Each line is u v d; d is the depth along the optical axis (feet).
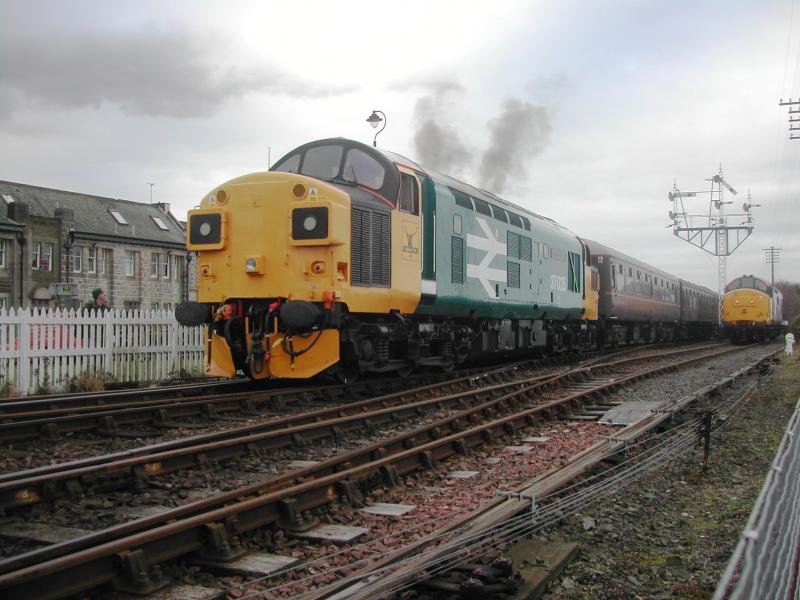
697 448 29.55
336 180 38.81
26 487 17.89
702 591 14.66
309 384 41.60
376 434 30.17
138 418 29.55
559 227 69.31
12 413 29.86
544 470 25.07
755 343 147.74
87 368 45.83
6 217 123.75
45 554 13.69
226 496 17.72
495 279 50.67
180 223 157.69
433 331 43.70
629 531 18.86
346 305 35.04
